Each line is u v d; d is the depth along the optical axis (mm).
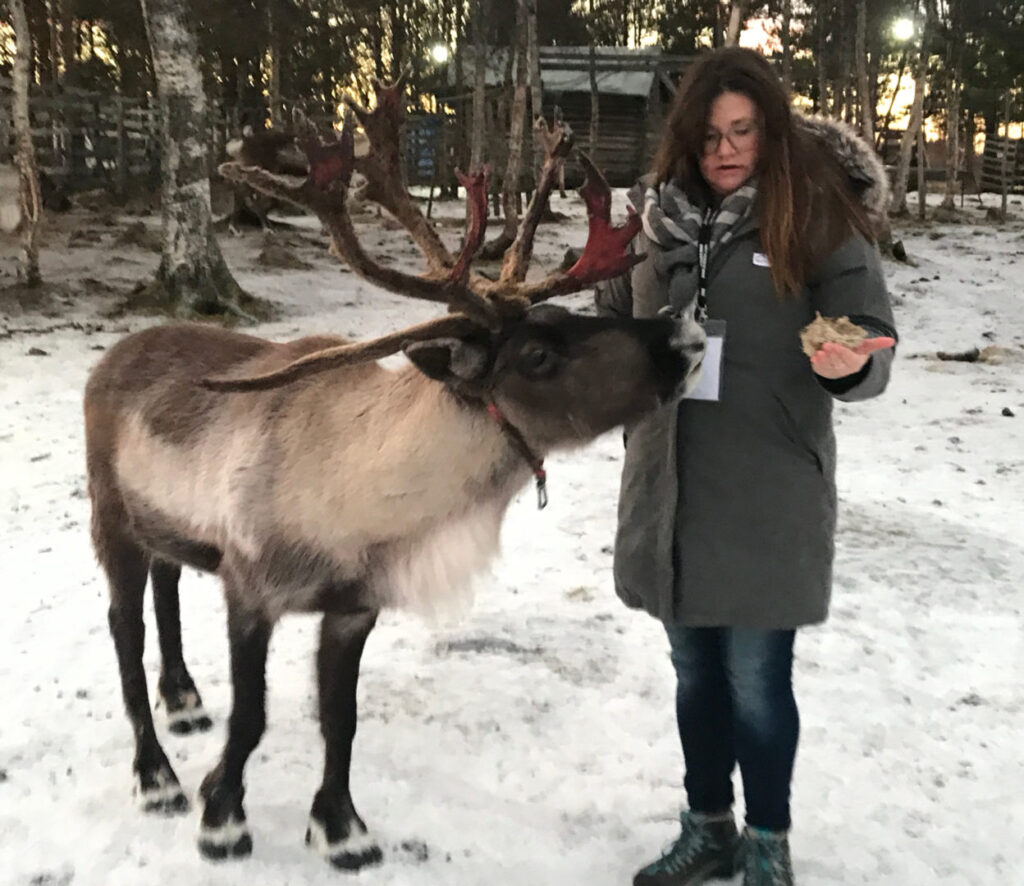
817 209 2234
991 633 3955
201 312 10383
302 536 2545
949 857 2713
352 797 2967
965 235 19109
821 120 2418
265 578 2611
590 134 25688
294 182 2203
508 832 2828
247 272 13188
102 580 4332
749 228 2291
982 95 28328
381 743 3238
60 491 5379
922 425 6992
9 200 15922
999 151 31688
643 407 2336
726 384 2342
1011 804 2928
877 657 3770
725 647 2457
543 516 5219
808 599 2350
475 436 2430
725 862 2660
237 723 2699
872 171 2340
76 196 19953
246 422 2689
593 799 2973
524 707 3449
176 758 3195
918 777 3057
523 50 15047
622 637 3945
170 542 2936
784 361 2324
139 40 22922
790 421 2342
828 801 2945
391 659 3777
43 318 9953
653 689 3564
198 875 2652
